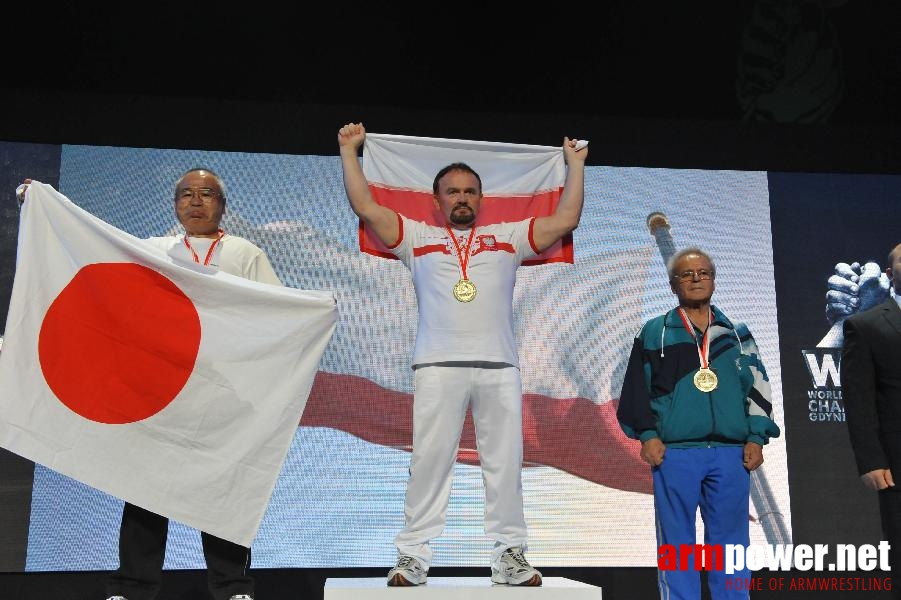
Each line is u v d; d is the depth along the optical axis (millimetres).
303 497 4352
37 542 4164
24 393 3117
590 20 4816
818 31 4922
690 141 4980
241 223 4613
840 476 4547
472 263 3412
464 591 3039
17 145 4520
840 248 4852
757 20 4883
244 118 4766
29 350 3158
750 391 3566
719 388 3484
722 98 4957
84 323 3229
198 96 4742
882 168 5027
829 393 4652
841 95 4988
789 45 4930
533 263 3674
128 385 3205
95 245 3301
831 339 4730
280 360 3309
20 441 3074
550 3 4789
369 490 4402
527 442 4508
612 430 4559
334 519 4352
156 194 4602
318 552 4312
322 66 4762
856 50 4949
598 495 4488
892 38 4926
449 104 4879
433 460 3268
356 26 4734
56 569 4156
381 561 4340
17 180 4488
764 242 4836
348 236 4664
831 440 4594
